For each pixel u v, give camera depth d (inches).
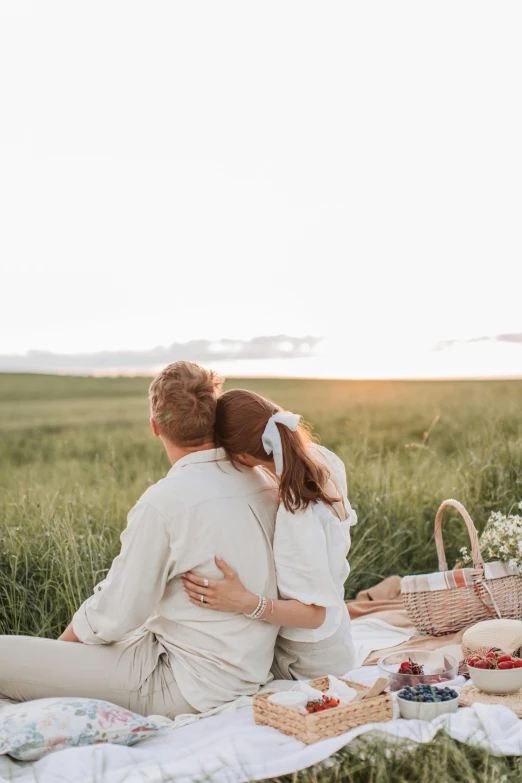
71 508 205.3
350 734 94.5
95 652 111.4
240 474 114.9
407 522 213.6
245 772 88.4
